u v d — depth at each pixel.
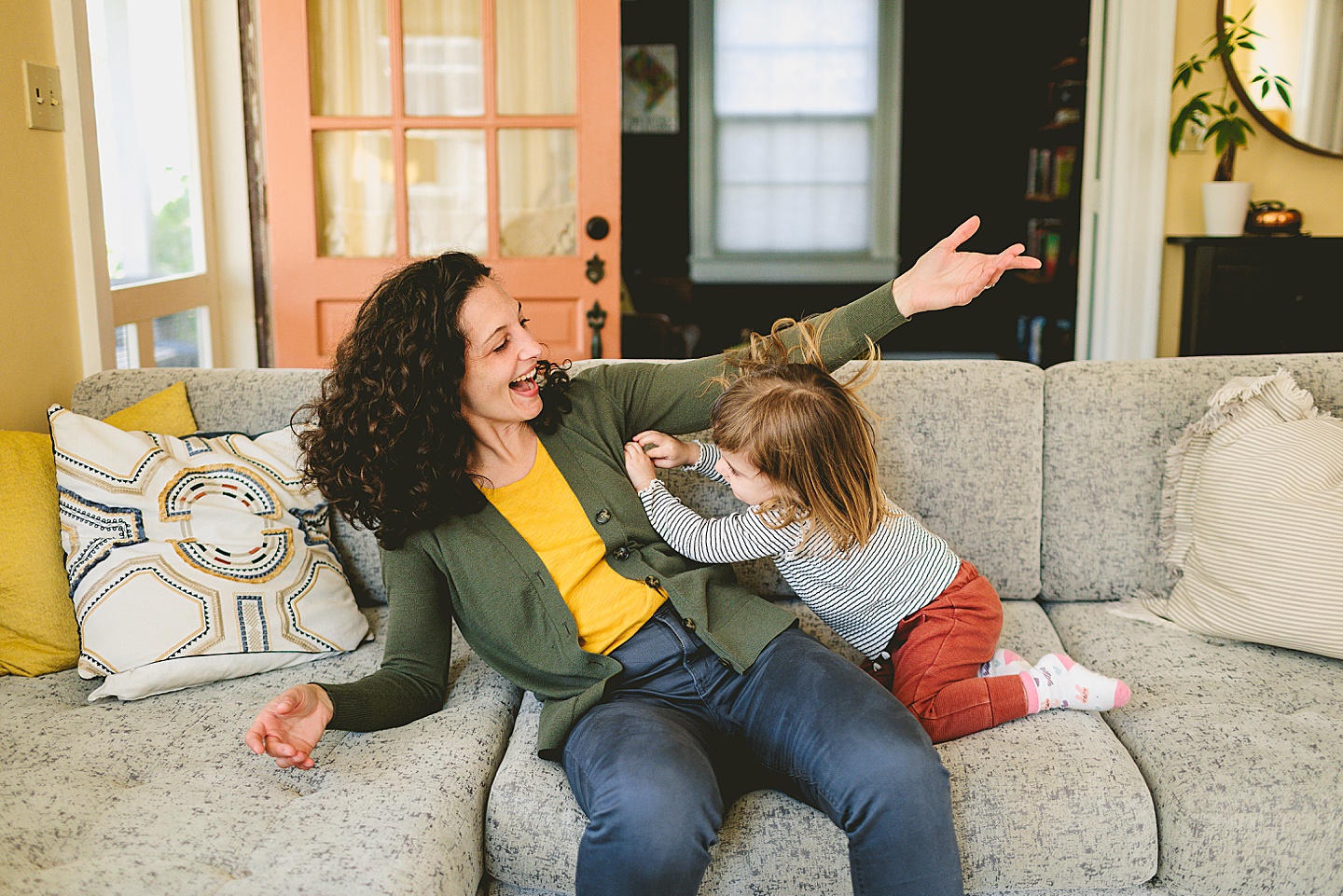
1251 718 1.39
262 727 1.18
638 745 1.19
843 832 1.23
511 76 3.06
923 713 1.40
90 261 2.25
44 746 1.34
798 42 6.52
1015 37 6.46
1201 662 1.58
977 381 1.80
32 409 2.08
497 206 3.11
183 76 2.97
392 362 1.33
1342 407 1.80
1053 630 1.70
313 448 1.40
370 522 1.39
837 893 1.24
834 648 1.67
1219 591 1.65
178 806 1.21
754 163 6.67
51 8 2.15
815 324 1.51
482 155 3.09
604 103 3.04
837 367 1.53
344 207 3.11
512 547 1.40
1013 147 6.59
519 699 1.55
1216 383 1.81
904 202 6.75
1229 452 1.69
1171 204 3.51
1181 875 1.27
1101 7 3.56
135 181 2.66
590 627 1.41
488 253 3.13
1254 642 1.64
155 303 2.70
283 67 2.98
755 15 6.49
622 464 1.54
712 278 6.80
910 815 1.14
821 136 6.62
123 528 1.56
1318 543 1.57
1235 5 3.35
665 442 1.56
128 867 1.08
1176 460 1.78
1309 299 3.33
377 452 1.34
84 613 1.52
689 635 1.39
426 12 3.01
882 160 6.62
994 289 6.81
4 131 1.98
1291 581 1.58
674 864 1.11
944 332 6.92
